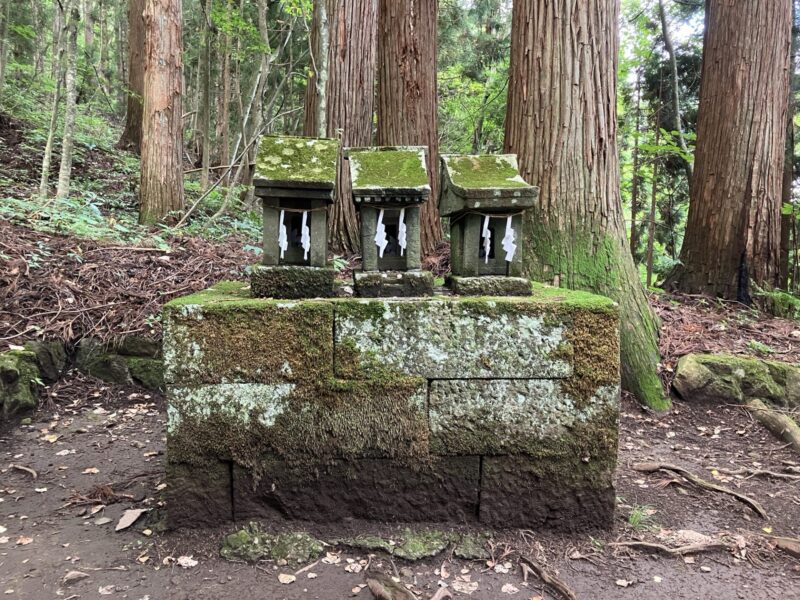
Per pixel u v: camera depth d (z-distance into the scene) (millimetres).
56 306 4734
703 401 4391
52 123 6797
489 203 2707
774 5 6164
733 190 6324
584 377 2545
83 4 14805
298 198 2682
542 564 2426
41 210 6156
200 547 2480
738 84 6273
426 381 2527
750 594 2277
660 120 9930
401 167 2744
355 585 2279
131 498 2979
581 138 4582
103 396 4371
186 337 2436
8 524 2717
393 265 2789
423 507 2604
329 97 7113
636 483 3248
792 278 8477
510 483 2588
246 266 5703
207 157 9062
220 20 8555
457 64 14195
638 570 2416
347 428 2516
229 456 2504
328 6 7035
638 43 10117
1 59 10719
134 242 6098
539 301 2549
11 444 3645
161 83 7277
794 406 4375
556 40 4535
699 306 6105
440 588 2252
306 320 2482
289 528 2559
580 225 4613
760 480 3367
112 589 2225
